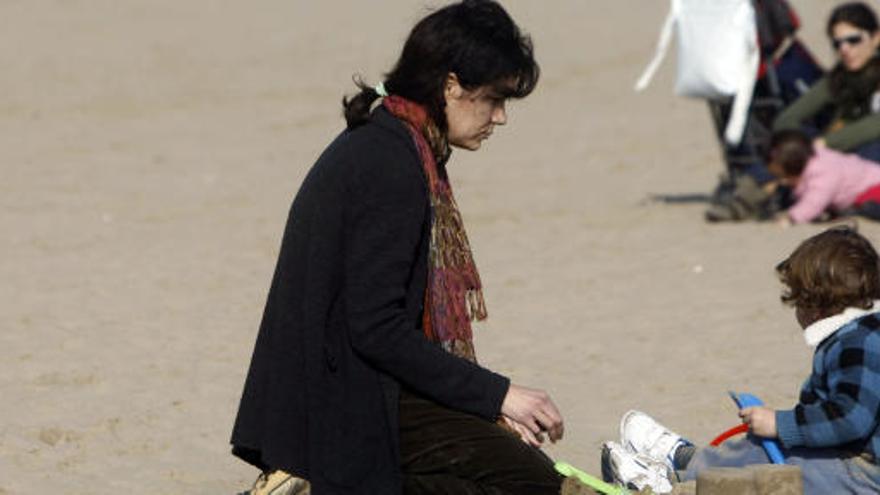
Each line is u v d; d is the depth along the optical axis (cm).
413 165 1769
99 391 2806
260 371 1828
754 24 4341
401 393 1812
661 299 3528
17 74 8100
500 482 1797
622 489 1848
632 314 3384
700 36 4369
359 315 1750
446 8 1789
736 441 1945
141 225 4647
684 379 2838
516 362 2989
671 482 1975
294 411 1791
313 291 1764
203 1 10906
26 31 9544
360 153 1770
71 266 4025
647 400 2706
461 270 1830
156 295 3659
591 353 3048
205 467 2394
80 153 6109
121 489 2286
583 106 7275
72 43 9119
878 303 1841
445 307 1808
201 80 7994
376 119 1800
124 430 2573
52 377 2891
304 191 1802
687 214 4688
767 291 3566
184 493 2275
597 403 2698
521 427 1841
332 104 7312
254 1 10906
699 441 2461
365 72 8131
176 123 6862
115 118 6994
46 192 5253
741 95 4328
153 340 3200
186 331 3281
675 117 6888
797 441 1828
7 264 4059
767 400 2669
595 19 10106
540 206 4903
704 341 3120
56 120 6919
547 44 9144
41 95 7538
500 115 1822
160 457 2441
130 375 2917
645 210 4778
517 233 4444
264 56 8725
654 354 3028
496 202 5000
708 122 6731
